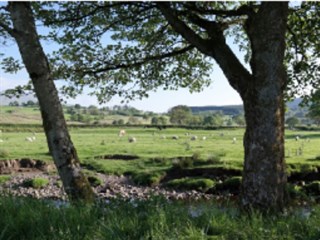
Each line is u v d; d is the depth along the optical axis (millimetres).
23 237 5461
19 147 62719
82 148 60125
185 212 6758
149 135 110188
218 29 10383
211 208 7250
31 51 8141
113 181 34406
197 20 10797
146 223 5789
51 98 8258
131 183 33250
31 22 8242
